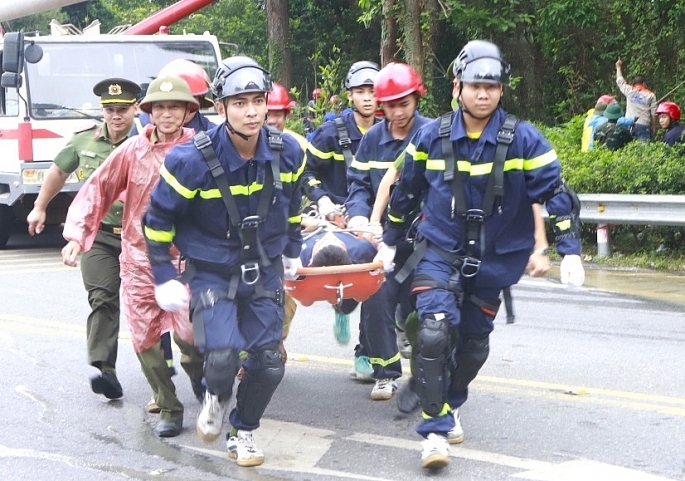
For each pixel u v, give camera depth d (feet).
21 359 23.90
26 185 42.45
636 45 64.13
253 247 15.01
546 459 16.20
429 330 14.99
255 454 16.12
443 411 15.48
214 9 118.73
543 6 65.51
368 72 20.36
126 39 43.83
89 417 19.10
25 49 40.75
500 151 14.66
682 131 42.60
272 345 15.43
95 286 19.52
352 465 16.06
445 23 78.33
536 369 22.30
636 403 19.43
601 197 37.32
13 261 42.91
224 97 14.28
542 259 15.34
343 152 20.67
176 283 15.06
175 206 14.74
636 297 31.42
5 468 16.19
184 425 18.45
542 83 72.59
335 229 18.38
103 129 20.31
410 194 15.89
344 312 19.66
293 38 97.14
